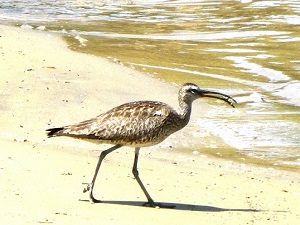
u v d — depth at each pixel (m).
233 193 12.44
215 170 13.92
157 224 10.40
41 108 16.88
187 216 10.94
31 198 11.12
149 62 22.48
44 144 14.60
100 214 10.67
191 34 26.89
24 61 20.64
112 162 13.74
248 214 11.28
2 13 29.86
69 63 21.09
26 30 25.94
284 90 19.98
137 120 11.45
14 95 17.58
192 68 22.08
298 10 30.66
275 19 29.23
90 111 17.02
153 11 31.47
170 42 25.53
